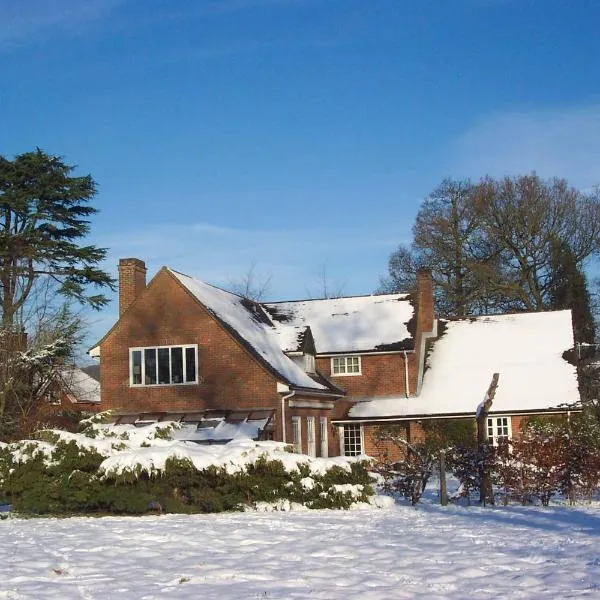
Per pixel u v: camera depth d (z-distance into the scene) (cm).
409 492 2372
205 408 3641
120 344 3791
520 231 5856
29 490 2220
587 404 3341
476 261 6041
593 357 5341
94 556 1398
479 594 1047
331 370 4309
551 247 5803
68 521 2025
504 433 3969
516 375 4191
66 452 2214
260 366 3584
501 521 1853
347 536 1617
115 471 2109
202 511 2184
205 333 3684
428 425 4034
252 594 1056
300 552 1417
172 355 3725
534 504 2297
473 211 6022
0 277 4438
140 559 1364
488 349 4434
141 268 4216
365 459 2367
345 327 4412
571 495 2292
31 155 4581
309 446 3838
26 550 1473
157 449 2167
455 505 2317
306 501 2231
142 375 3747
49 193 4597
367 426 4156
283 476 2239
